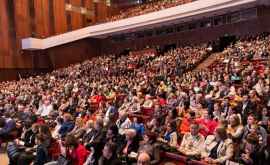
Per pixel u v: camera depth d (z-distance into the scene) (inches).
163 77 570.3
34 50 948.6
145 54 873.5
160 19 831.7
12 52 898.1
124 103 386.0
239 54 601.9
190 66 649.6
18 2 919.7
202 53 711.7
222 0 691.4
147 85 486.0
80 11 1109.7
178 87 434.3
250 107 273.0
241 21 770.8
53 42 959.6
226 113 280.7
